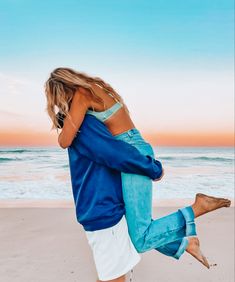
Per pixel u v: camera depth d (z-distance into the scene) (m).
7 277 3.17
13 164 16.28
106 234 2.09
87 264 3.45
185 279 3.12
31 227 4.83
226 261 3.55
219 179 12.70
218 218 5.34
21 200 8.16
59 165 16.09
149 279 3.12
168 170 15.21
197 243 2.27
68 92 2.11
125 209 2.13
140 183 2.11
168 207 6.44
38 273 3.25
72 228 4.77
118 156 2.02
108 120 2.13
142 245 2.10
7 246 4.02
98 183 2.08
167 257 3.62
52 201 7.91
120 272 2.09
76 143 2.10
